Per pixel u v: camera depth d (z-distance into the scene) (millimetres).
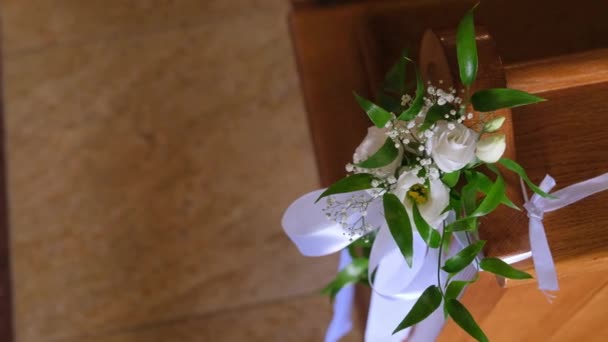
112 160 1980
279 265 1879
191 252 1899
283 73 2037
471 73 706
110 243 1913
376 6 1296
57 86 2051
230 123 1996
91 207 1941
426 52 853
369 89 1263
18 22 2119
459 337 949
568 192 739
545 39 1202
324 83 1287
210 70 2047
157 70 2057
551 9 1229
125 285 1885
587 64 760
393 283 865
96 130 2006
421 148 683
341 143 1241
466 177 741
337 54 1310
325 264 1874
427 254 837
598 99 809
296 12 1349
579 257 741
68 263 1902
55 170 1975
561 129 798
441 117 710
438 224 734
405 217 692
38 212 1940
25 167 1978
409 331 1113
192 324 1851
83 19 2115
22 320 1867
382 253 817
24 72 2064
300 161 1955
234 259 1888
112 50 2080
